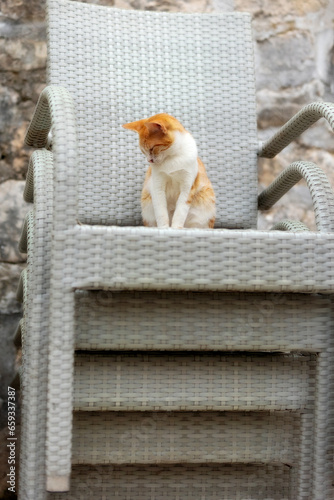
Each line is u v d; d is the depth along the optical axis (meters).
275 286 1.17
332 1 2.58
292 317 1.25
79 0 2.41
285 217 2.55
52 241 1.11
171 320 1.21
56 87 1.25
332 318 1.26
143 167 1.78
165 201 1.53
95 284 1.11
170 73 1.86
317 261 1.18
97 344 1.18
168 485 1.34
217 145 1.84
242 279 1.16
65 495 1.29
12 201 2.35
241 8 2.54
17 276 2.33
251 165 1.85
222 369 1.25
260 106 2.53
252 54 1.92
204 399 1.24
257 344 1.23
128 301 1.20
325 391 1.26
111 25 1.85
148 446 1.27
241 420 1.30
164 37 1.89
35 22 2.40
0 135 2.36
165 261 1.13
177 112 1.84
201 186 1.57
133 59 1.84
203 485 1.35
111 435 1.26
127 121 1.79
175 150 1.47
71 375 1.13
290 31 2.56
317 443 1.27
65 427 1.13
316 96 2.57
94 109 1.77
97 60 1.80
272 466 1.37
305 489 1.29
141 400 1.22
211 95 1.87
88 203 1.73
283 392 1.27
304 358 1.28
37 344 1.20
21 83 2.38
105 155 1.76
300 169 1.45
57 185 1.11
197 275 1.14
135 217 1.76
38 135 1.70
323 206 1.33
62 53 1.77
